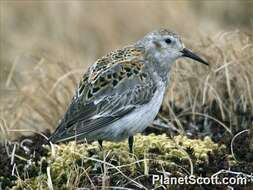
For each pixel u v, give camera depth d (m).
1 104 24.50
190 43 24.08
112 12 33.69
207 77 22.52
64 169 18.69
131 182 17.94
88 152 19.44
